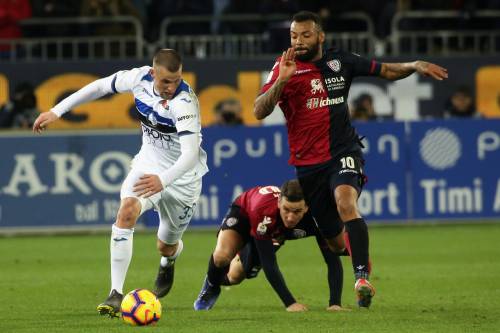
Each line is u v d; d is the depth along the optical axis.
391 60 68.69
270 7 72.31
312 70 32.19
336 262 33.75
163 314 32.81
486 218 64.94
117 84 32.84
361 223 30.98
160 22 73.94
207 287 34.56
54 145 62.78
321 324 29.78
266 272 33.22
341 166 31.98
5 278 44.12
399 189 64.44
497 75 68.81
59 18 71.50
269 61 67.38
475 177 64.94
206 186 63.19
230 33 72.12
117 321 30.81
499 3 73.62
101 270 47.06
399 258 50.69
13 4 71.31
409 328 28.89
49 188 62.84
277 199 32.81
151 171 32.88
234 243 34.00
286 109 32.59
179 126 31.06
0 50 70.25
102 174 63.00
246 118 67.31
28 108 66.56
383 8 74.50
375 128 64.19
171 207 34.50
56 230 63.00
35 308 34.66
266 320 30.83
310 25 31.98
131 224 31.75
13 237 63.38
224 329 28.78
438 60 68.62
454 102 68.44
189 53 70.88
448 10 74.25
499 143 64.94
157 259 51.19
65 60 66.75
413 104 68.25
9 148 62.62
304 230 33.47
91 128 65.38
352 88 67.81
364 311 32.97
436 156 64.62
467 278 42.91
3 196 62.78
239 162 63.22
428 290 39.28
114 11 72.38
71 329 29.09
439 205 64.69
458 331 28.31
